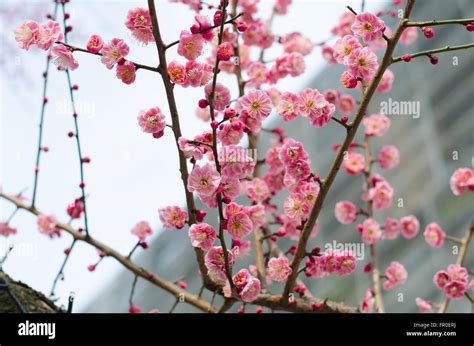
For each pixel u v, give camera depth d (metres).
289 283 2.12
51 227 2.60
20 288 2.32
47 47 1.77
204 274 2.16
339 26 2.96
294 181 1.94
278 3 3.12
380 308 2.57
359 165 2.92
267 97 1.79
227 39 2.30
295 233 2.50
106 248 2.54
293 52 2.62
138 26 1.79
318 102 1.87
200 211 1.85
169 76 1.80
